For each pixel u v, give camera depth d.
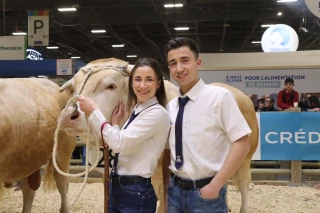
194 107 2.10
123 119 2.81
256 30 16.58
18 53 10.78
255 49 20.28
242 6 13.09
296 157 6.26
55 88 4.04
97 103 2.74
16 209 5.12
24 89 3.45
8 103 3.10
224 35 17.47
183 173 2.09
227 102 2.04
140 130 2.14
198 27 16.08
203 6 13.10
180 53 2.10
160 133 2.19
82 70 2.83
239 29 16.39
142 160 2.19
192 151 2.05
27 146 3.25
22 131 3.15
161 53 21.02
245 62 9.82
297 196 5.84
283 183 6.65
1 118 2.90
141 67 2.23
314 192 6.10
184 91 2.19
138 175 2.19
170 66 2.16
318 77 8.19
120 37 17.84
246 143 2.02
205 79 8.44
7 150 3.02
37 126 3.35
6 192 5.64
